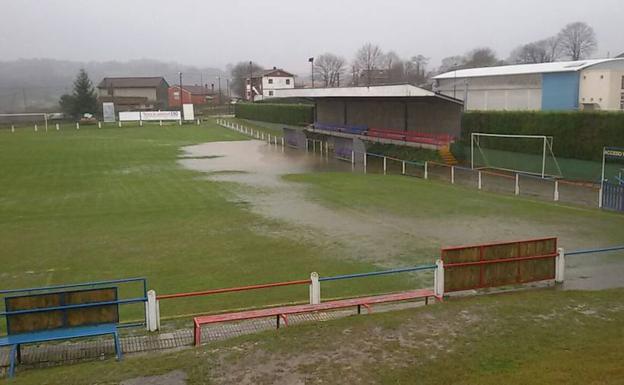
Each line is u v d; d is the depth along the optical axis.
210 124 88.56
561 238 20.12
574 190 30.30
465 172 38.22
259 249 19.34
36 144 57.56
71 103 98.44
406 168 41.12
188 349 10.66
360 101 62.59
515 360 9.44
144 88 133.00
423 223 23.03
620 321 11.20
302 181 35.03
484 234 21.02
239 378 9.11
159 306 13.98
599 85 40.16
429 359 9.56
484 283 14.02
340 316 12.87
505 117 38.72
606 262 16.95
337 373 9.17
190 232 21.94
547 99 43.00
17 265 17.94
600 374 8.73
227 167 42.19
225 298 14.59
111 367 9.69
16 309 10.82
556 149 34.91
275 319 12.89
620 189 24.56
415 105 52.59
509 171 37.91
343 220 23.78
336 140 49.72
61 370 9.83
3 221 24.19
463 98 49.66
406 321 11.30
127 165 42.78
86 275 16.84
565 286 14.66
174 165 43.06
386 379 8.91
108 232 22.11
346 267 17.17
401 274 16.45
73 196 30.06
